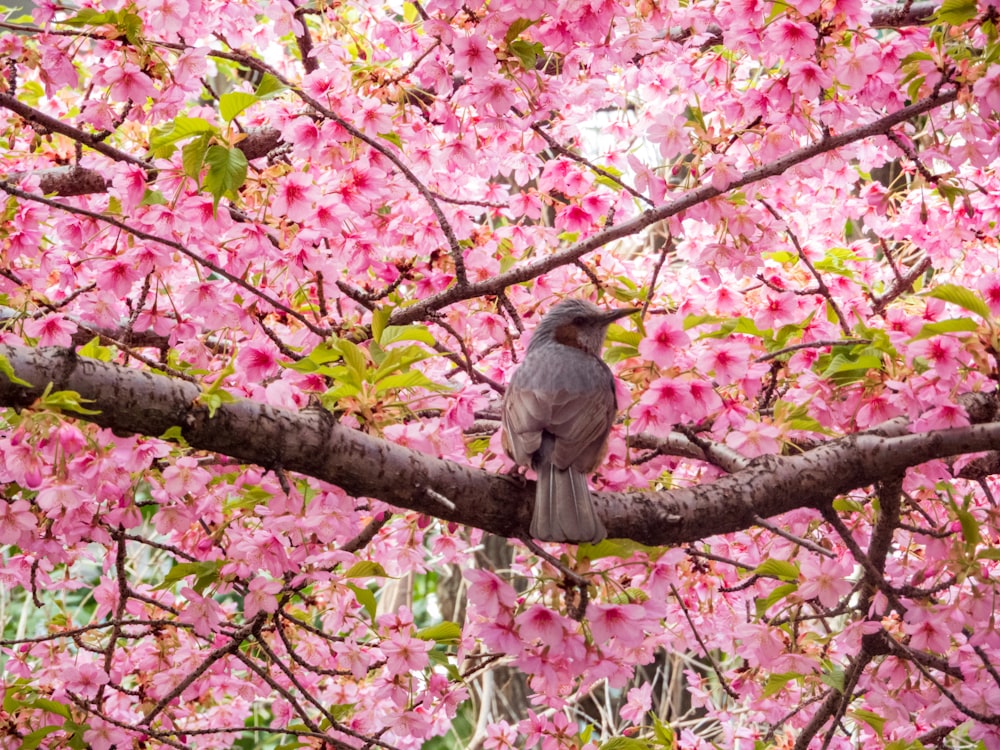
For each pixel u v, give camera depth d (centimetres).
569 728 912
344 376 741
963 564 765
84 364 705
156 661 1012
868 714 924
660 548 734
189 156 782
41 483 754
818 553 797
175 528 862
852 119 869
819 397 835
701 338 845
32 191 892
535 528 706
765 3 874
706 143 891
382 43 1170
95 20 829
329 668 1069
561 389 768
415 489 759
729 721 1202
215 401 696
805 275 1066
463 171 1112
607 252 1141
